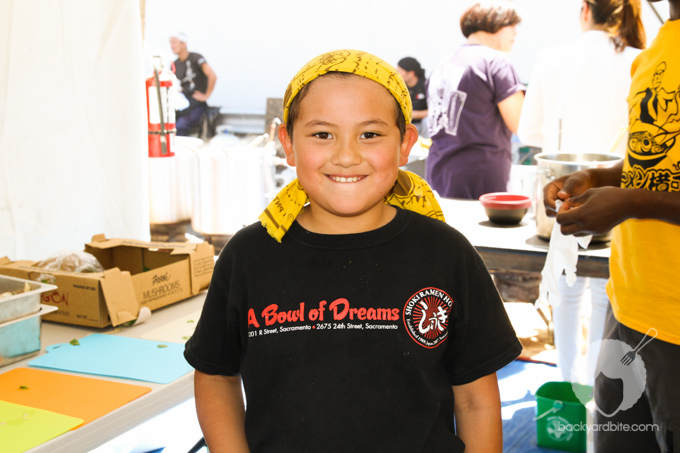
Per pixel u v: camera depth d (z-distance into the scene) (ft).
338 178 2.84
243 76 14.90
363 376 2.78
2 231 5.96
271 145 10.48
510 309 10.67
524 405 8.00
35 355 4.18
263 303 2.90
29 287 4.25
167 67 9.55
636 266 4.21
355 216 3.01
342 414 2.76
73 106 6.27
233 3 14.51
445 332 2.93
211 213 9.91
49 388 3.68
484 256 6.34
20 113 5.94
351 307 2.85
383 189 2.88
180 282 5.23
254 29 14.58
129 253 5.70
